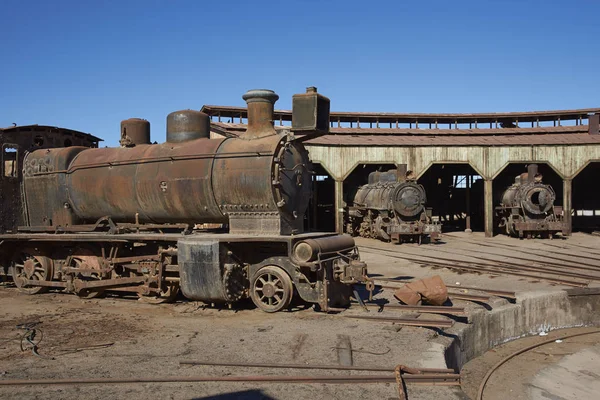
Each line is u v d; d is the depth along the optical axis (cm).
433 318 881
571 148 2706
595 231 3022
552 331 1170
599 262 1723
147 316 930
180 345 730
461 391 576
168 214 1045
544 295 1156
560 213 2612
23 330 825
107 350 709
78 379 582
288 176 953
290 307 987
